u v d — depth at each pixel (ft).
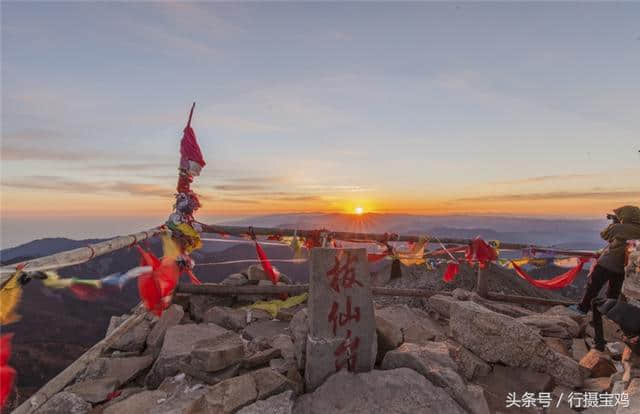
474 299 23.62
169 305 19.42
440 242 24.00
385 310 21.31
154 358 16.28
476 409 12.14
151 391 12.86
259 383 12.28
